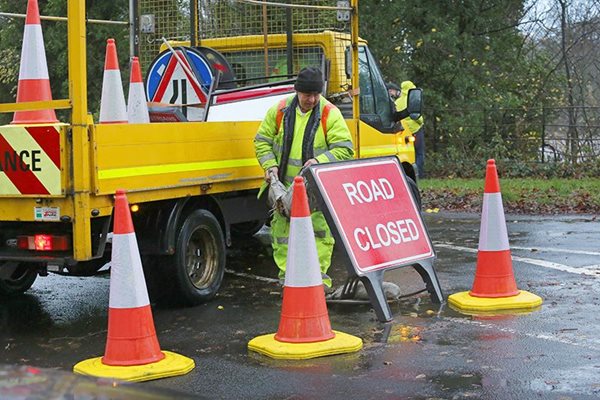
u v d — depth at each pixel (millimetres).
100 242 9000
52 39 31250
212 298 10516
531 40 34812
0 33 34344
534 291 10586
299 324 8234
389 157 10211
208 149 10312
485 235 9922
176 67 13477
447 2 31578
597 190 21312
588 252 13195
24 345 8688
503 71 32656
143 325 7711
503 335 8656
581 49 36750
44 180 8711
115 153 8961
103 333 9148
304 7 13117
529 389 7062
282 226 10648
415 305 10039
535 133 30234
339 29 14148
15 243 9023
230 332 9031
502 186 22906
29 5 9539
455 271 11992
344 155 10352
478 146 30109
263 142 10688
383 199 9844
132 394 3111
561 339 8477
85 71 8656
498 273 9883
